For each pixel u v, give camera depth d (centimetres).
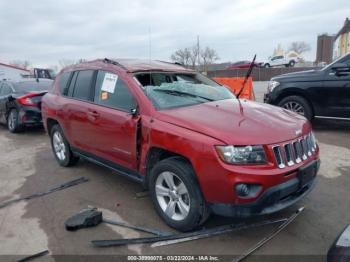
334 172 510
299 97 774
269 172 302
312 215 380
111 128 423
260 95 1748
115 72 442
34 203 443
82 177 530
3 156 702
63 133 554
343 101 722
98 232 361
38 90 967
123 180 513
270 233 344
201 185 320
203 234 343
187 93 426
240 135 312
